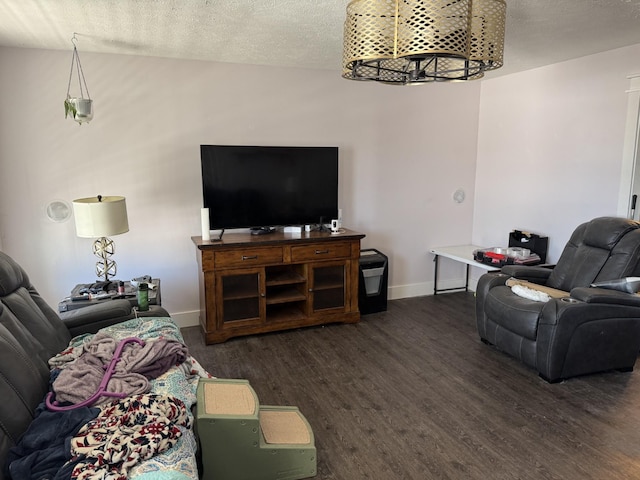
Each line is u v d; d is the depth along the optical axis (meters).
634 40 3.17
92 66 3.35
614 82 3.44
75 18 2.59
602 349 2.87
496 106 4.56
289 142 4.02
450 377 2.96
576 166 3.79
